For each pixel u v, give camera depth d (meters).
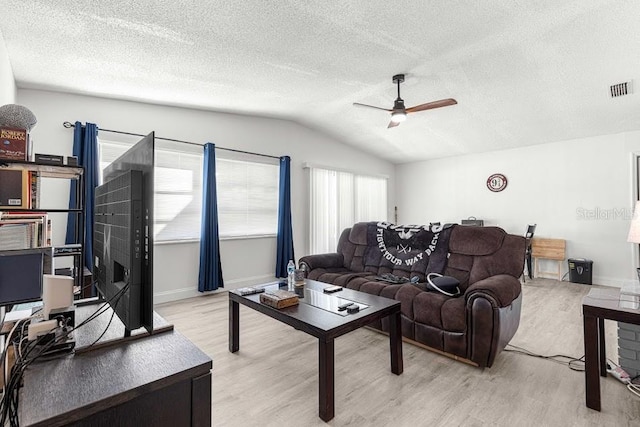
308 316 1.90
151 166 0.92
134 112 3.68
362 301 2.20
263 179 4.84
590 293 1.95
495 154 5.81
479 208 6.00
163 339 1.10
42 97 3.16
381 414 1.70
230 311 2.45
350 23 2.40
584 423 1.61
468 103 4.00
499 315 2.10
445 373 2.13
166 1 2.03
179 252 3.98
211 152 4.12
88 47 2.46
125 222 0.99
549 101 3.82
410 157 6.66
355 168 6.26
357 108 4.39
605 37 2.60
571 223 4.99
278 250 4.88
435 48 2.79
